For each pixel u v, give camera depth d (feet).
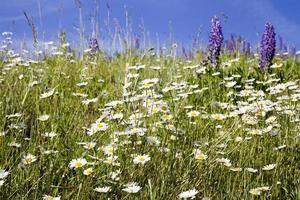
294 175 5.97
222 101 9.43
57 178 5.63
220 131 6.80
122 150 5.85
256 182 5.83
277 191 5.68
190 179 5.68
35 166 5.56
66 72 10.65
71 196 5.24
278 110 7.24
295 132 6.88
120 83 9.06
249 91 8.40
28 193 5.21
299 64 13.50
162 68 10.71
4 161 5.70
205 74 11.18
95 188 5.18
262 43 11.41
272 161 6.31
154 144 5.83
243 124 6.78
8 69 9.68
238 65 12.24
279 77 11.22
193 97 9.41
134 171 5.55
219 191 5.72
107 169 5.55
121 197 5.27
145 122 6.40
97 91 9.73
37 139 6.17
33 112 7.39
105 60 12.86
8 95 7.82
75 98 8.52
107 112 6.40
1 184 4.90
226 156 6.40
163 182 5.32
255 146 6.49
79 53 12.80
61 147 6.16
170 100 8.24
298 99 7.87
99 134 6.57
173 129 6.17
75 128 6.57
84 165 5.72
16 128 6.25
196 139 6.74
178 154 5.90
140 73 10.27
